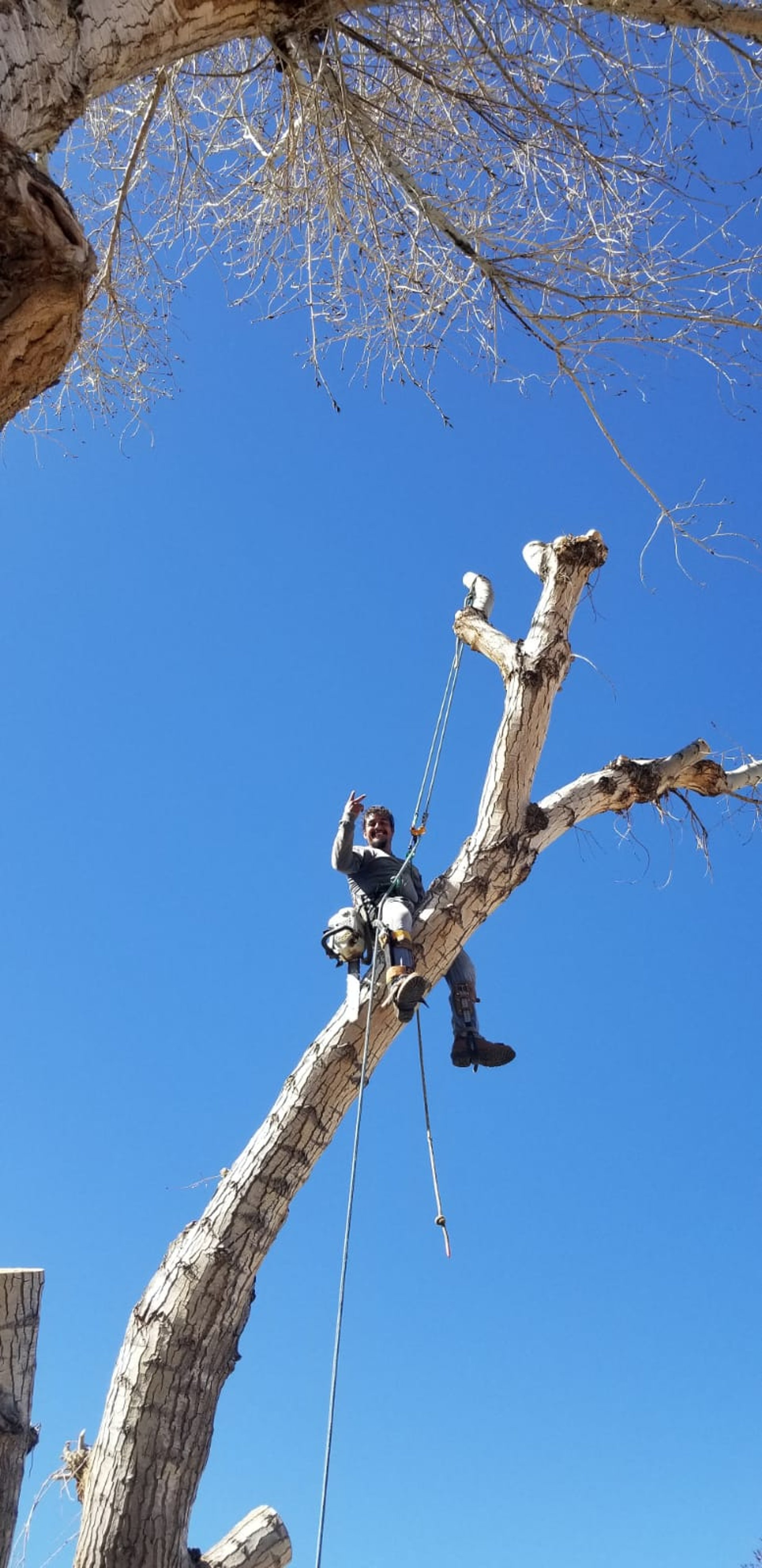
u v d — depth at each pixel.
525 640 7.98
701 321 5.48
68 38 3.58
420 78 5.13
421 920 7.12
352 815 7.15
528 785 7.64
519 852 7.40
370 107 5.39
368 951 7.11
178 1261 6.06
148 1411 5.66
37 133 3.52
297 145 5.70
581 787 7.94
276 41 4.91
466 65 5.10
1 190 3.03
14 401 3.46
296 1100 6.52
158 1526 5.44
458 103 5.40
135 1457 5.55
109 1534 5.39
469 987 7.50
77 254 3.18
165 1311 5.91
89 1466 5.65
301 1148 6.39
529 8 5.05
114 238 6.20
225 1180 6.37
